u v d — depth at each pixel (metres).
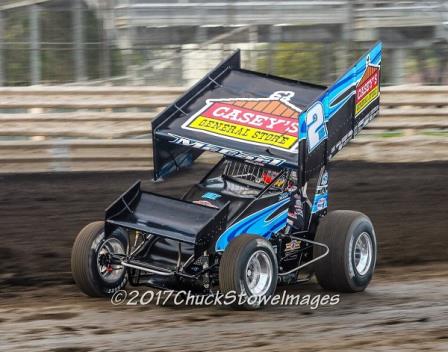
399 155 24.31
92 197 19.91
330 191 20.84
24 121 23.22
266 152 12.56
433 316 11.95
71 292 13.27
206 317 11.71
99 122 23.67
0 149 22.25
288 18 26.97
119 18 26.14
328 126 13.14
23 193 20.11
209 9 26.73
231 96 13.93
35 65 25.28
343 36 27.00
